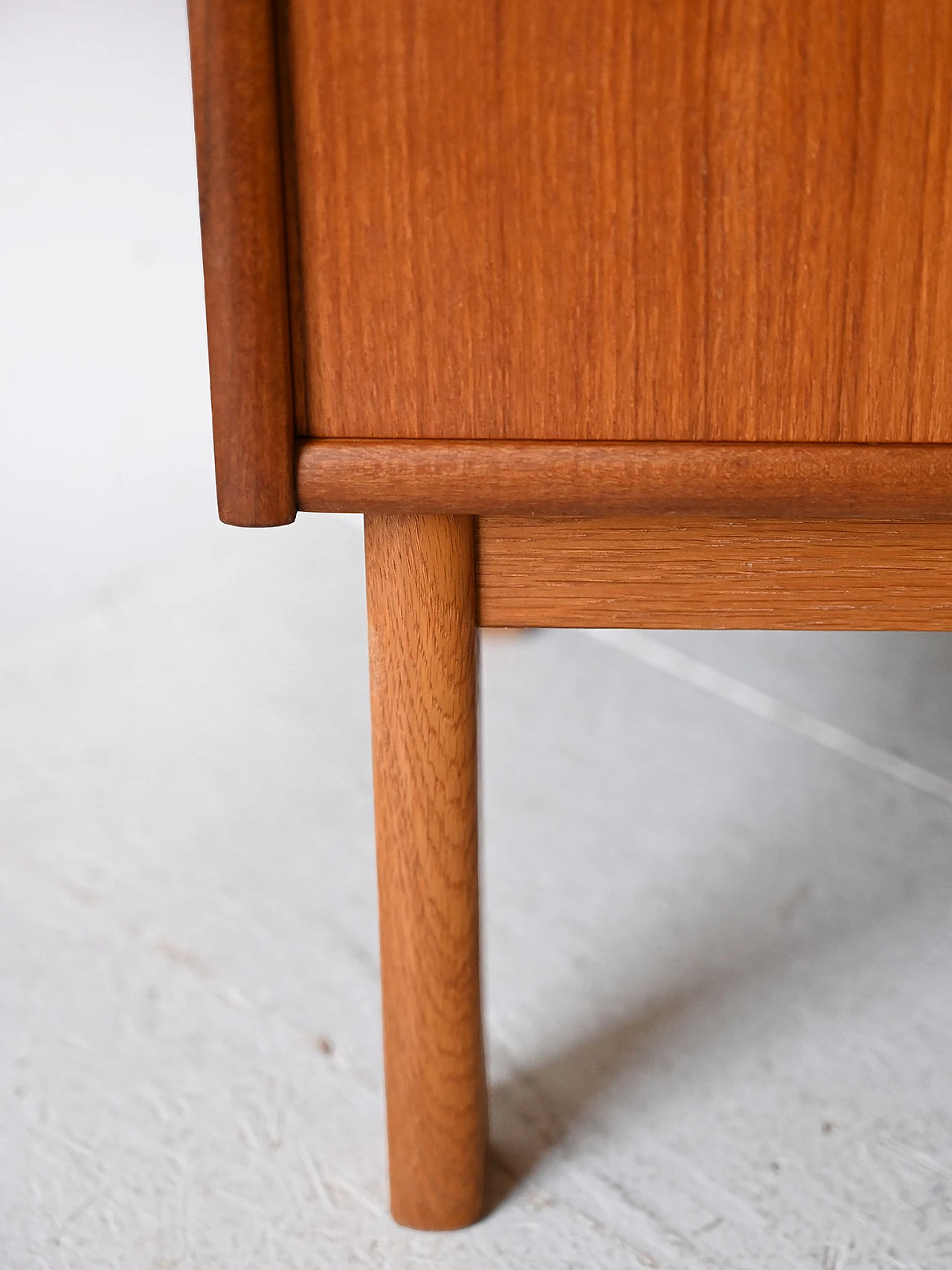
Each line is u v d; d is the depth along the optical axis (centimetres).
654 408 45
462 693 53
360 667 117
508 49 41
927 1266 60
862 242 43
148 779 101
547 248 44
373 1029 77
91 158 221
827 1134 68
